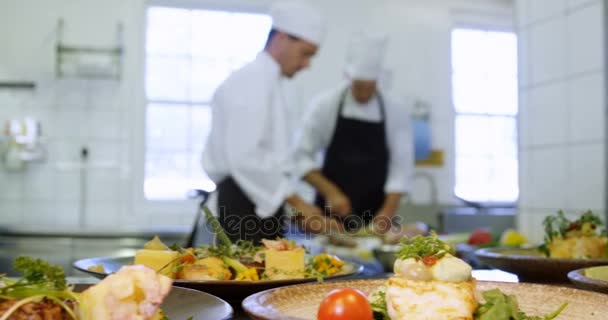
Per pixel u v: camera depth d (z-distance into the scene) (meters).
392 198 3.43
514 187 5.45
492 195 5.40
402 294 0.85
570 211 2.74
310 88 4.93
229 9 4.94
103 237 3.85
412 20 5.14
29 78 4.64
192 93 4.94
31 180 4.64
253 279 1.14
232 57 4.99
